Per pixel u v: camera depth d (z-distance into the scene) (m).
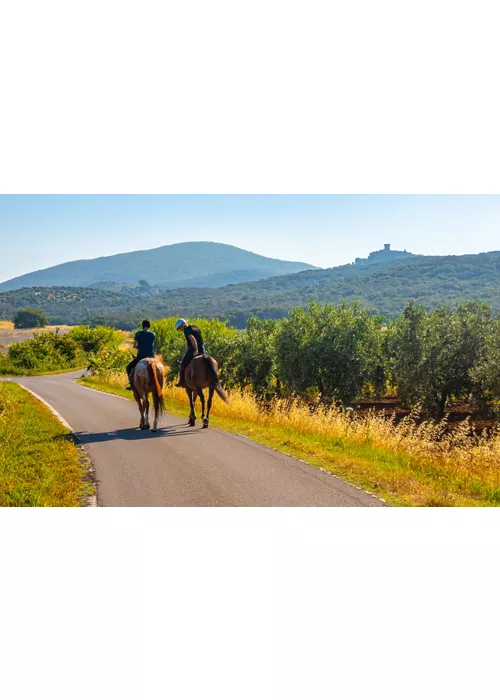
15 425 16.34
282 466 10.80
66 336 70.81
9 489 9.29
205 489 9.25
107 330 78.62
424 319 21.75
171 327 59.12
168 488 9.31
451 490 9.62
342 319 25.95
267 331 31.81
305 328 26.62
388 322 27.78
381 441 13.31
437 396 21.12
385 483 9.62
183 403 22.12
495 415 20.30
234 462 11.11
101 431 15.17
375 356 26.23
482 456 11.21
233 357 30.23
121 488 9.33
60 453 11.95
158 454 11.86
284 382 27.28
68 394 28.34
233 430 15.21
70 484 9.50
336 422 15.37
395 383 26.30
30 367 61.22
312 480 9.82
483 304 21.12
